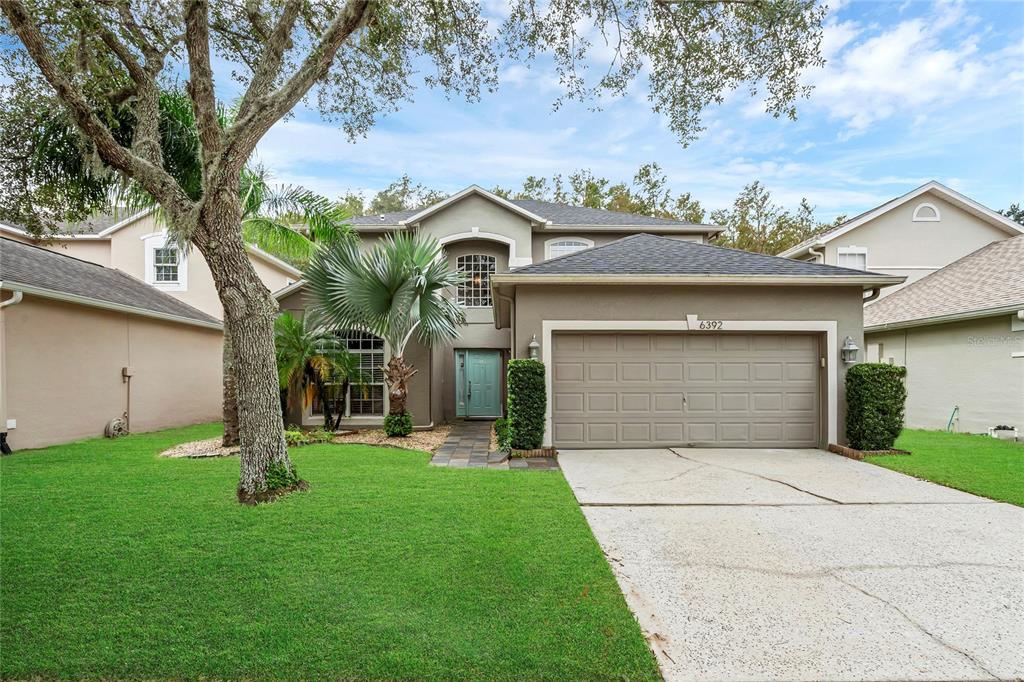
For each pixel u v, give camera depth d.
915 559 4.05
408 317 9.52
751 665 2.69
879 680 2.58
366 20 5.53
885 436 8.09
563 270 8.70
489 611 3.13
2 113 6.30
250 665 2.62
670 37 6.89
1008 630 3.03
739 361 8.87
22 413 8.69
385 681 2.52
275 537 4.28
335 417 11.89
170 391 12.79
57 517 4.76
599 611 3.15
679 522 4.93
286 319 10.09
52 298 9.05
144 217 15.84
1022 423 9.76
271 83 5.46
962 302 11.41
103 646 2.76
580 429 8.81
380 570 3.68
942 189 16.00
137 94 6.06
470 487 5.98
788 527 4.79
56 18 5.65
